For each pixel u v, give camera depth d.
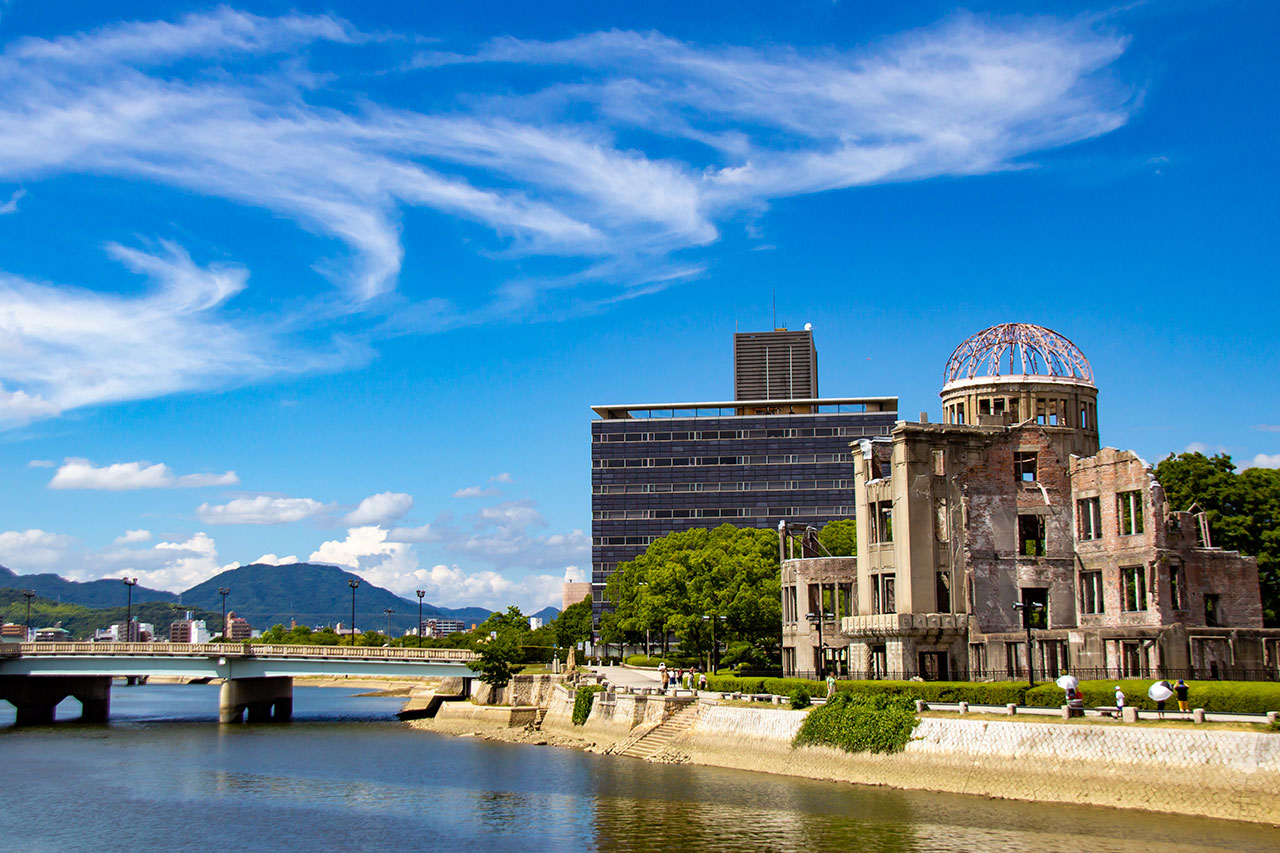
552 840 66.56
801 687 90.31
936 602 99.69
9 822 75.12
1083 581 98.19
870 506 107.06
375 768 98.69
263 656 147.75
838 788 76.50
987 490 101.69
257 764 102.50
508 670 150.12
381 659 150.25
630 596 177.25
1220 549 92.44
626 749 101.50
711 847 61.78
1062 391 112.12
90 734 132.12
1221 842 55.06
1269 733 58.16
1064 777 66.12
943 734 73.81
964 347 118.50
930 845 58.97
